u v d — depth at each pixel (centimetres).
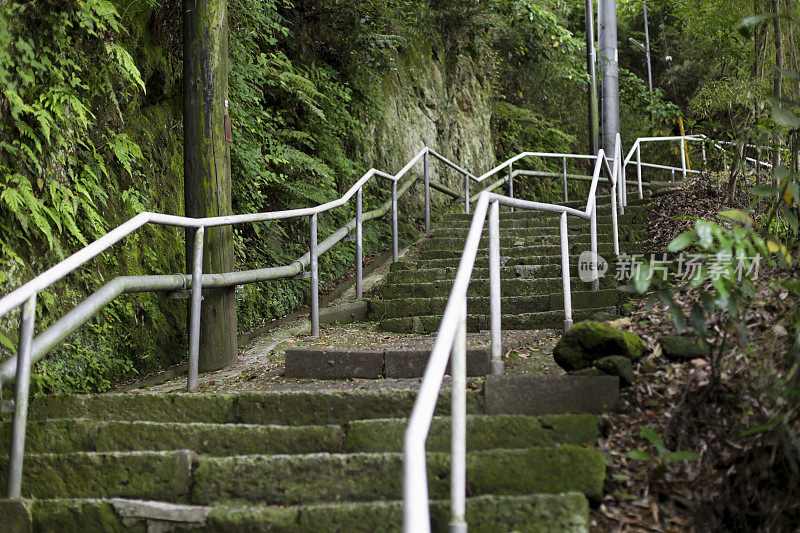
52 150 409
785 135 429
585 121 1561
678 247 258
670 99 1705
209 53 456
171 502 259
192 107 455
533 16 1162
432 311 534
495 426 269
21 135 385
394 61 929
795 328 276
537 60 1299
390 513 228
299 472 254
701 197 631
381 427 274
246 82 662
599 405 280
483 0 1091
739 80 443
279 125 744
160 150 546
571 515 220
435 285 559
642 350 304
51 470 273
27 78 384
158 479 263
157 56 548
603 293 461
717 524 230
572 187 1463
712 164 682
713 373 271
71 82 422
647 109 1328
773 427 236
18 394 269
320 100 784
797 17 381
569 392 284
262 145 673
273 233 660
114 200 482
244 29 655
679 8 635
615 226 548
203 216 449
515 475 243
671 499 238
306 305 662
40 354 287
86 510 253
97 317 430
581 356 302
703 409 268
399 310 541
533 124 1405
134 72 452
